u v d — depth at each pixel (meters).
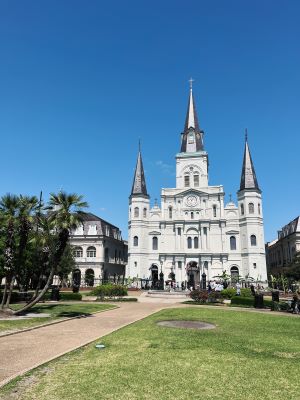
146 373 9.83
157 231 73.25
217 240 70.88
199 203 73.44
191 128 79.88
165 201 74.88
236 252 69.12
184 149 78.81
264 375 9.79
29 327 18.11
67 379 9.30
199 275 69.19
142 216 73.00
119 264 84.12
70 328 18.33
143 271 70.81
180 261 70.38
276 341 14.90
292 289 57.25
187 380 9.28
